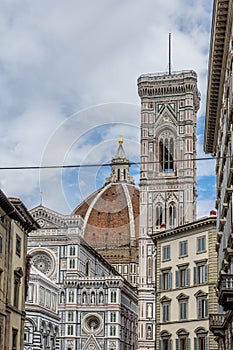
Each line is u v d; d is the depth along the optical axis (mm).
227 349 59094
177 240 86875
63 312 157375
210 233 80938
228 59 52688
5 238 61062
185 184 160875
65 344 156000
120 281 158500
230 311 51781
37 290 126562
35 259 158750
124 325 165625
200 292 80500
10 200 65438
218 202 69250
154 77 173000
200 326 79375
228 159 52625
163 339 85812
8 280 61531
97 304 158375
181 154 164500
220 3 49781
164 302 87062
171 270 87000
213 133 74750
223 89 60312
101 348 155750
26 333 123125
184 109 169250
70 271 157500
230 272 52250
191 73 171125
